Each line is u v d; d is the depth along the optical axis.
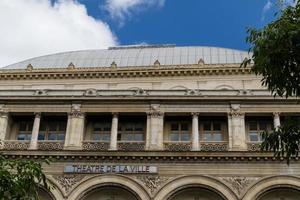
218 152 34.94
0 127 38.16
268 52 16.27
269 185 33.91
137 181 34.59
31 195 18.98
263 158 34.59
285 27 16.02
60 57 55.44
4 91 40.47
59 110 38.56
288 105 37.59
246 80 46.09
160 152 35.22
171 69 47.03
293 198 34.19
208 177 34.38
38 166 18.77
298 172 34.12
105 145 37.16
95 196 35.25
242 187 34.00
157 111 37.94
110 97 38.50
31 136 38.03
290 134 16.91
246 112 37.62
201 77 46.69
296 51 16.00
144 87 46.69
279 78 16.48
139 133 38.94
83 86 47.28
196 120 37.59
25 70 48.34
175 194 34.38
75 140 37.09
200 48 55.84
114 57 54.34
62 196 34.47
